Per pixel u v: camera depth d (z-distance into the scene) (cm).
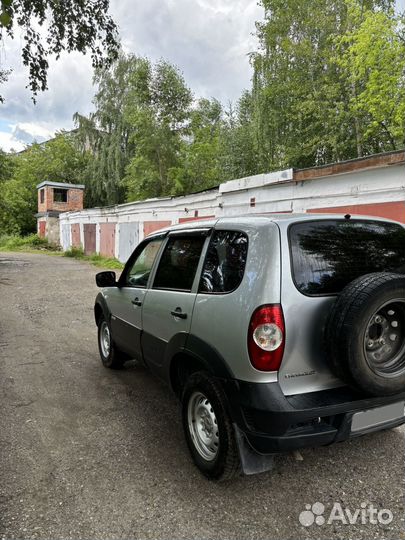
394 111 1505
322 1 1875
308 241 238
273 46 2027
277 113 2003
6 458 287
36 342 613
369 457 286
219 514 228
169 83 2612
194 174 2744
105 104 3412
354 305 207
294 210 1013
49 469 273
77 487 253
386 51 1435
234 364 229
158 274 343
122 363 472
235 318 230
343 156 1880
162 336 315
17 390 417
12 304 948
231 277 247
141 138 2730
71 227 3133
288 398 217
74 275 1559
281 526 219
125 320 400
